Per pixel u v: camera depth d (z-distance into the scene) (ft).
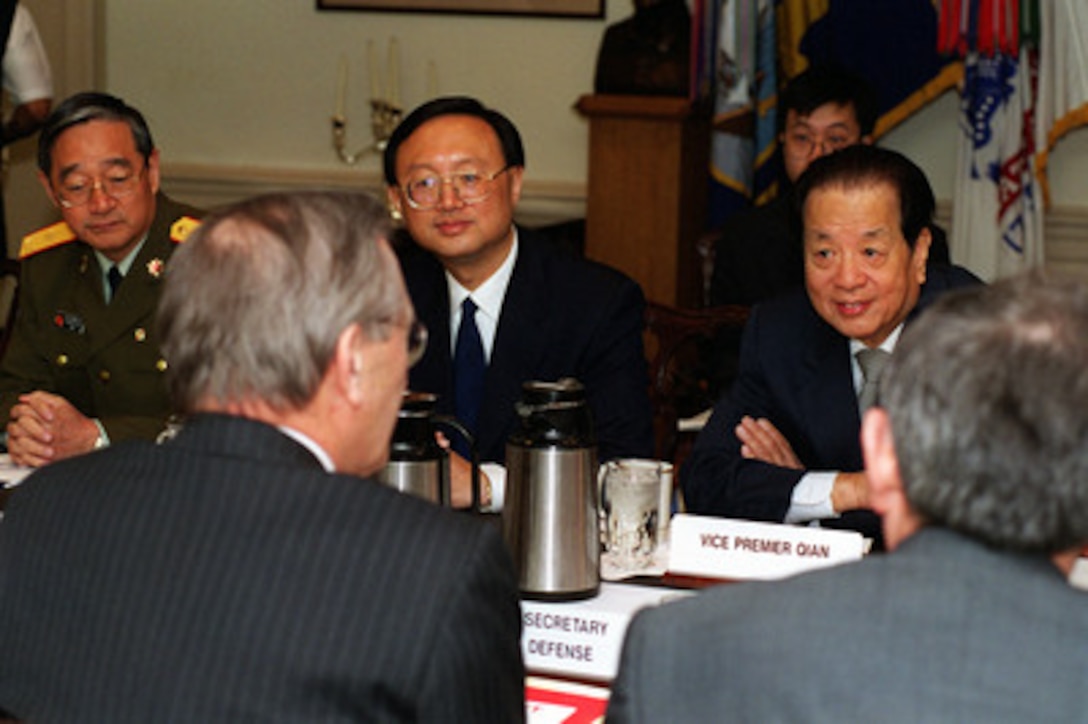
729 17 19.13
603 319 10.50
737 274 15.15
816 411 9.63
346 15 22.76
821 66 15.48
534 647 7.00
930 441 4.00
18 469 9.87
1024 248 19.30
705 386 15.16
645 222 19.63
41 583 5.08
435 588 4.80
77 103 10.82
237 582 4.82
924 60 19.24
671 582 7.57
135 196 10.98
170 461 5.07
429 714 4.73
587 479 7.14
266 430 5.02
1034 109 19.08
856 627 3.99
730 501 9.30
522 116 22.59
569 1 22.21
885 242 8.87
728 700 4.06
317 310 4.94
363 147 23.00
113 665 4.83
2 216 19.44
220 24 23.04
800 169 15.47
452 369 10.50
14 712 4.99
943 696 3.85
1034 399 3.92
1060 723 3.80
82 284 11.49
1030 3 18.69
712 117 19.77
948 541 4.05
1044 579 3.98
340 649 4.72
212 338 4.95
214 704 4.71
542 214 22.54
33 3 21.94
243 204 5.12
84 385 11.48
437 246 10.19
